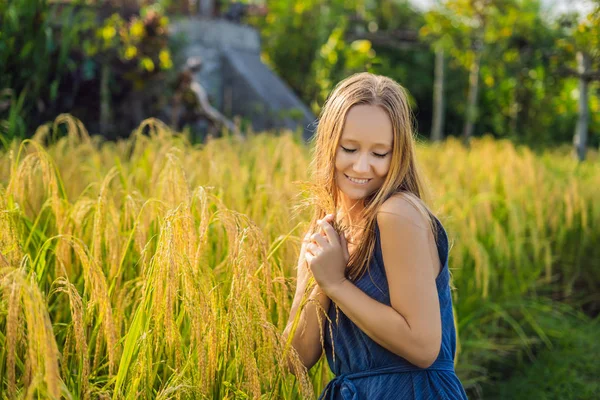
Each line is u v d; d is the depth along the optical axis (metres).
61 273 2.63
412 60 22.03
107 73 10.21
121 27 10.58
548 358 4.70
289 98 15.66
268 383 2.19
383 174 2.03
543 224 5.56
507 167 6.69
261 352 2.06
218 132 10.72
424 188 2.12
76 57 9.77
